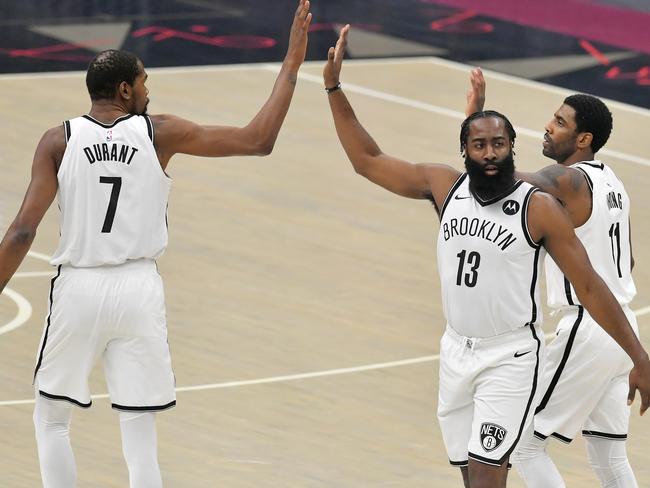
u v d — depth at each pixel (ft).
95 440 46.03
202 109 98.17
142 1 134.51
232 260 67.62
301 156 87.71
